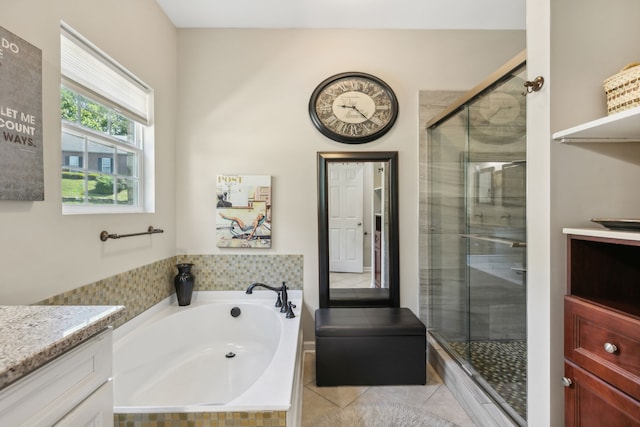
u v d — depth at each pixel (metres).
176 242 2.58
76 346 0.75
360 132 2.58
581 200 1.16
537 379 1.24
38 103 1.24
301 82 2.61
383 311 2.37
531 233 1.27
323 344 2.06
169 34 2.45
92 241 1.60
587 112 1.15
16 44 1.14
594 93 1.15
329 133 2.57
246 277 2.62
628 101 1.02
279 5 2.30
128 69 1.91
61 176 1.40
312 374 2.24
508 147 1.71
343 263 2.63
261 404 1.23
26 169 1.18
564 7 1.15
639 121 0.92
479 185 2.05
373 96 2.59
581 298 1.10
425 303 2.61
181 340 2.27
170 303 2.47
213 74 2.60
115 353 1.67
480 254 2.07
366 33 2.61
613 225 0.99
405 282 2.64
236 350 2.38
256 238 2.59
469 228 2.19
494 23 2.53
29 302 1.24
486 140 1.94
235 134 2.60
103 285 1.68
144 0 2.09
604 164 1.17
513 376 1.69
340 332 2.06
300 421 1.71
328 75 2.61
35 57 1.23
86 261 1.55
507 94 1.68
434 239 2.61
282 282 2.62
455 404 1.88
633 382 0.89
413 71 2.62
